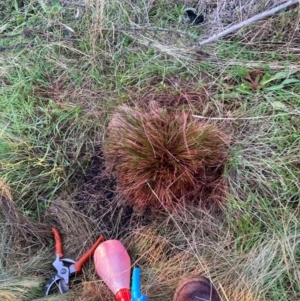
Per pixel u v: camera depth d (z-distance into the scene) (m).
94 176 1.28
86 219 1.25
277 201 1.18
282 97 1.25
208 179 1.20
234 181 1.20
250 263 1.16
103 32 1.36
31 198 1.27
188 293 1.11
